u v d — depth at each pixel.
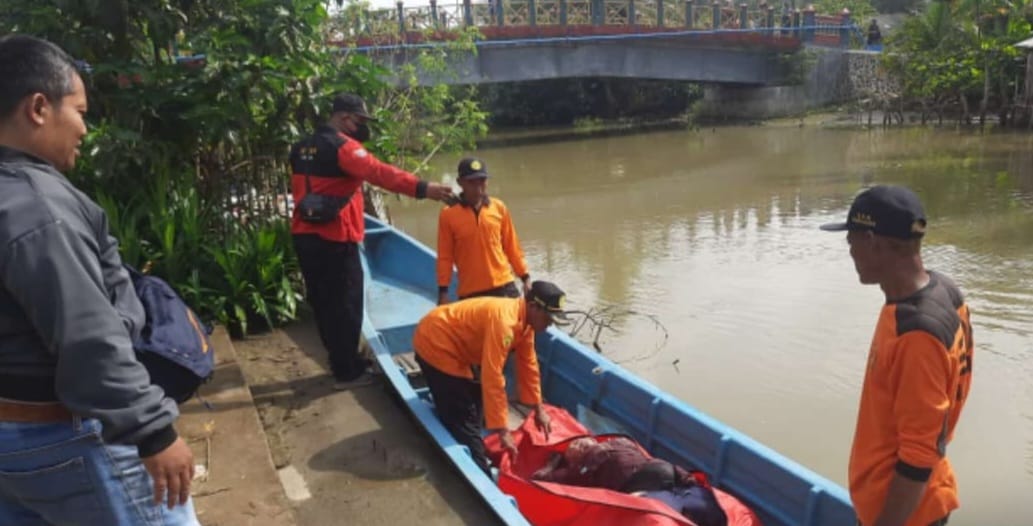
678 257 10.05
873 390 2.21
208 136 5.90
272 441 4.18
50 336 1.64
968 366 2.18
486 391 3.74
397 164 12.73
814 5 33.97
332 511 3.58
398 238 6.96
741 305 8.05
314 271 4.55
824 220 11.70
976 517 4.46
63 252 1.65
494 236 5.15
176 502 1.86
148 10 5.68
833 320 7.52
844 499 3.21
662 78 24.84
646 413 4.33
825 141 20.72
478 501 3.61
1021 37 21.16
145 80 5.70
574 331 7.50
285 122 6.39
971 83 21.52
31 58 1.79
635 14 24.00
